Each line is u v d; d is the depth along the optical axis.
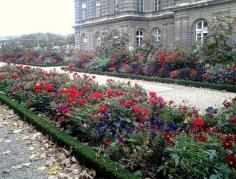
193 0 23.45
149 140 4.14
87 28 38.88
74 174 4.10
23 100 7.70
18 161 4.57
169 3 28.61
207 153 3.38
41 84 7.57
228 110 5.69
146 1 31.56
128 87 8.30
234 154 3.42
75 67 20.03
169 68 14.20
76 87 7.67
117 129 4.89
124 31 31.41
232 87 10.99
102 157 4.20
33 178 4.02
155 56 15.12
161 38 30.11
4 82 9.38
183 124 5.25
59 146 5.05
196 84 12.30
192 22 23.73
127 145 4.36
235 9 20.30
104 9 35.53
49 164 4.43
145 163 3.92
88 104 5.82
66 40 52.25
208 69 12.79
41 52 27.86
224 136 3.96
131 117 5.33
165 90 11.38
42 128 5.75
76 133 5.33
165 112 5.76
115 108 5.38
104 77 15.76
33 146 5.18
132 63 16.19
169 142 3.81
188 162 3.40
